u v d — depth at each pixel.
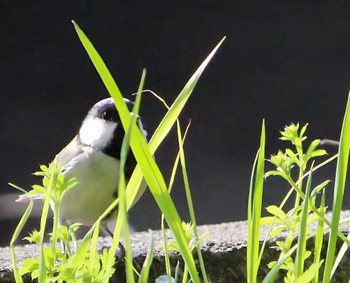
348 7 17.69
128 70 15.78
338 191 2.34
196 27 17.28
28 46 16.53
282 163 2.57
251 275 2.40
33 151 12.46
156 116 13.64
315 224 3.92
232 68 15.66
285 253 2.59
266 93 14.46
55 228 2.38
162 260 3.67
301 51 16.14
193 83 2.31
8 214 9.88
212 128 13.09
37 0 17.84
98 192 4.55
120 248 4.25
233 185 10.91
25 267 2.37
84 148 4.61
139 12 17.84
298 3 17.94
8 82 15.12
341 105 13.77
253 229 2.39
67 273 2.27
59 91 14.77
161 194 2.28
